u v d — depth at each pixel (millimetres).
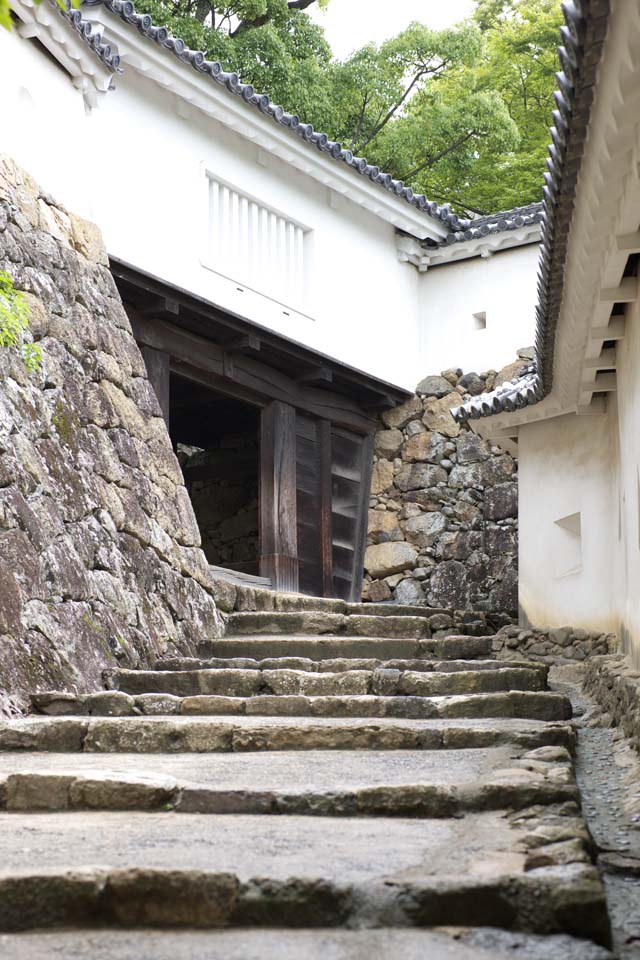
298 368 12820
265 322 11914
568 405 9219
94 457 8047
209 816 4051
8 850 3396
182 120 11188
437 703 6316
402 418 14445
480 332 14273
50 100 8953
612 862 3684
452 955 2611
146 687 7160
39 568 6855
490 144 19000
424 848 3373
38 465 7234
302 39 18453
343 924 2859
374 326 13789
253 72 16922
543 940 2760
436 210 13891
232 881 2895
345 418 13852
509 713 6305
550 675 8914
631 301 6246
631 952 2869
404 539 14109
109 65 9383
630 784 4832
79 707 6383
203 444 15562
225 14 18000
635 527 6609
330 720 6121
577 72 4051
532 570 9992
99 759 5301
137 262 10438
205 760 5215
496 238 14047
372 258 13891
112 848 3408
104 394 8531
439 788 4027
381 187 13062
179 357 11242
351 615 10086
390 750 5430
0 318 6539
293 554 12594
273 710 6445
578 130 4508
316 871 3033
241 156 11906
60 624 6883
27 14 8250
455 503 13992
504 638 9719
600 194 4973
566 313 6750
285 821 3916
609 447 9008
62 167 9117
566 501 9672
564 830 3494
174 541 9016
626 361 6742
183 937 2770
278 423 12641
